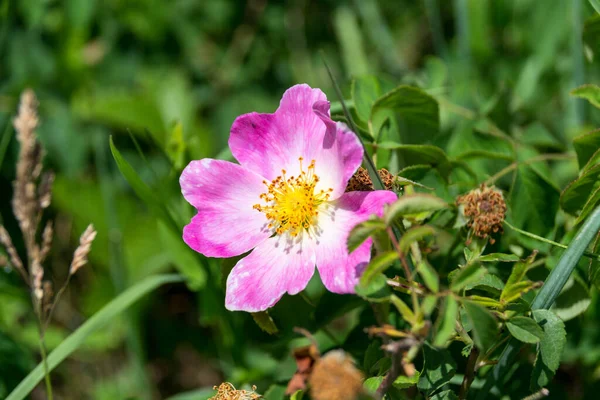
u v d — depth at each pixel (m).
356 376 0.42
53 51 0.61
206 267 0.51
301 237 0.46
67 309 0.58
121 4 0.63
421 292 0.44
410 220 0.44
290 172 0.46
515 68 0.59
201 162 0.46
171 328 0.58
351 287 0.44
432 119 0.49
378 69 0.63
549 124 0.58
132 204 0.58
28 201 0.49
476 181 0.49
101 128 0.60
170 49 0.64
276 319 0.49
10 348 0.52
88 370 0.57
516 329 0.44
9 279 0.55
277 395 0.49
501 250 0.48
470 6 0.57
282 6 0.67
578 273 0.47
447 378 0.45
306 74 0.65
